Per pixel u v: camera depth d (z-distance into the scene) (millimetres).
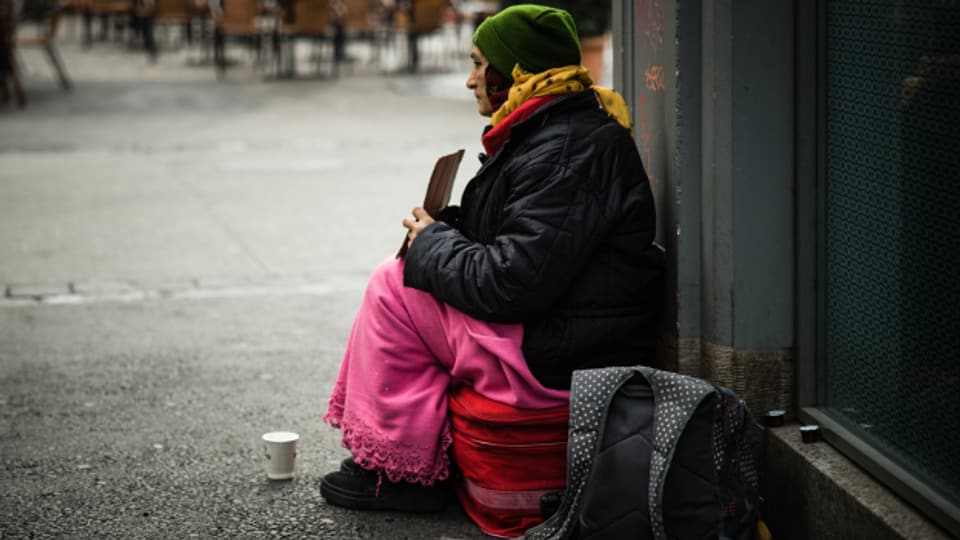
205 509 4051
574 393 3322
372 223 9320
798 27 3520
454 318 3736
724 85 3572
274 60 21953
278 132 14328
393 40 23078
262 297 7168
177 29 27969
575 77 3771
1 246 8500
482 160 3992
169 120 15414
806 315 3643
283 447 4285
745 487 3291
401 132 14188
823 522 3367
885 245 3277
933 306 3082
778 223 3629
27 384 5480
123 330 6434
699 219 3754
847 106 3432
